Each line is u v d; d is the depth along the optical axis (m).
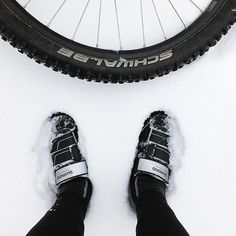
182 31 1.12
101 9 1.22
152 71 1.13
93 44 1.23
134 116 1.26
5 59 1.21
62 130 1.25
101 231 1.25
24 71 1.22
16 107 1.23
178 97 1.27
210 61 1.27
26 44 1.05
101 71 1.12
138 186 1.19
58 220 1.04
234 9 1.07
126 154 1.26
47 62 1.09
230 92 1.28
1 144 1.23
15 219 1.24
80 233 1.05
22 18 1.03
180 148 1.28
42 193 1.25
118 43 1.23
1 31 1.02
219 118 1.28
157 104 1.26
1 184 1.23
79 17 1.21
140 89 1.26
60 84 1.23
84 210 1.15
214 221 1.29
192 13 1.21
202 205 1.28
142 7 1.22
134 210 1.26
